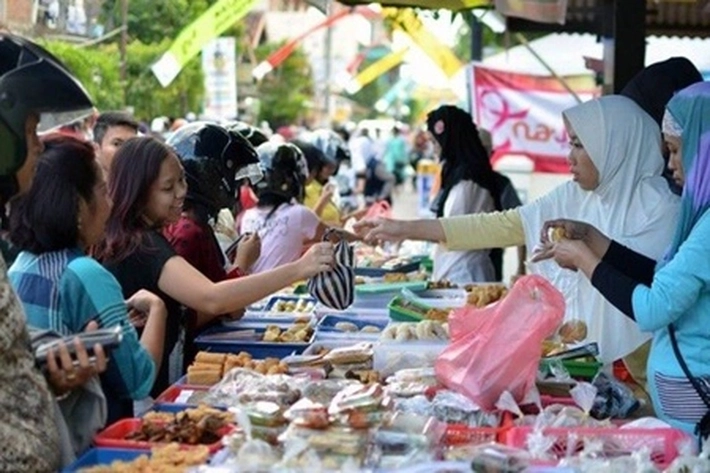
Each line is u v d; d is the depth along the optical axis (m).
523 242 5.54
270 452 3.24
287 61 32.97
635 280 4.17
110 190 4.49
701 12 8.97
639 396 4.79
